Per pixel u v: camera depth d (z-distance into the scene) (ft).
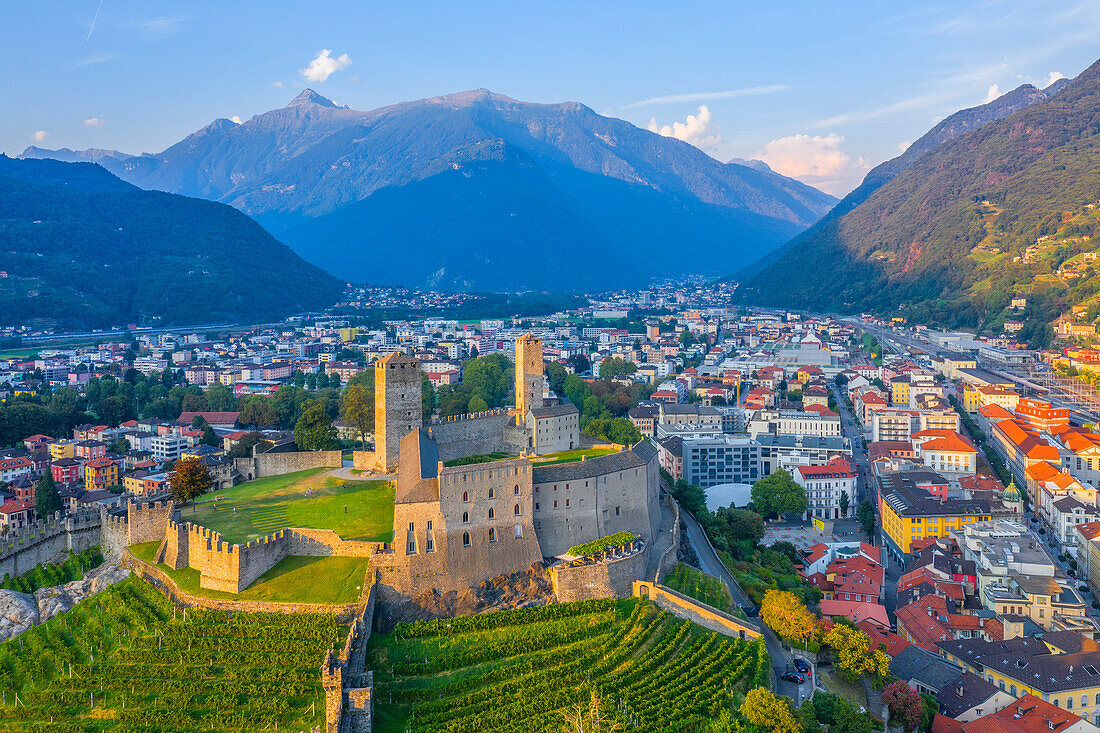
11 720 525.34
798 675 646.33
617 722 533.55
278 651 568.82
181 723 514.68
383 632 626.64
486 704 549.13
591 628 640.17
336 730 492.54
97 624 626.64
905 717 625.00
